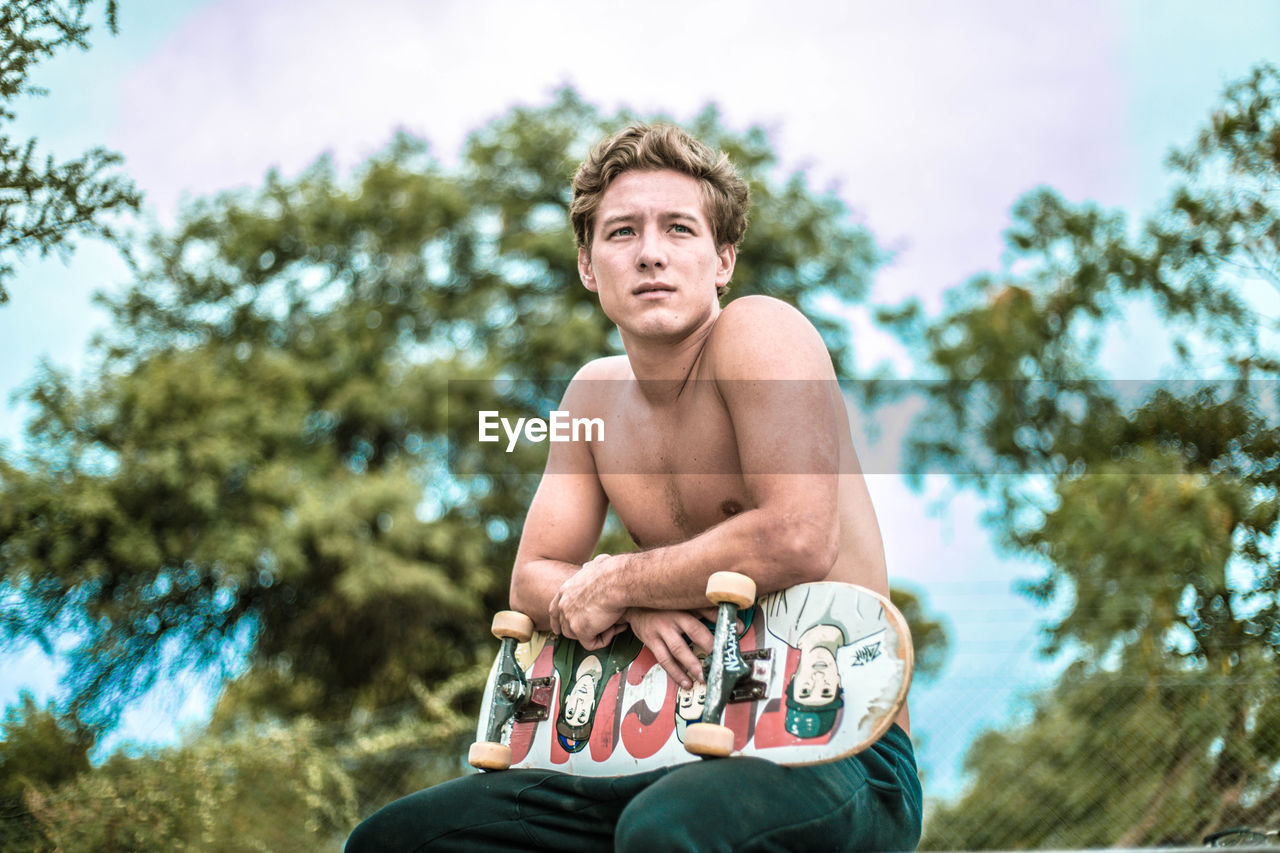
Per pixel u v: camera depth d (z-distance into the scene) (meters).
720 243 1.63
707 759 1.29
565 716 1.54
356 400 11.41
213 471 9.20
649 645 1.45
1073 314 9.86
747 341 1.46
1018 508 8.90
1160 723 5.33
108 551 8.02
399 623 10.32
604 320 12.48
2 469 7.62
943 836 5.44
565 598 1.54
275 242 12.59
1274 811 4.90
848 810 1.32
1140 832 5.14
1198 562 5.88
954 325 10.93
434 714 6.36
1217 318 6.74
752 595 1.33
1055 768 5.50
